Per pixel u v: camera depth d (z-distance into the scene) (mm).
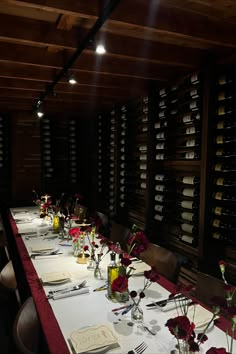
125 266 1550
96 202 5902
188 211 3418
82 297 1590
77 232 2307
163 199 3711
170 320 953
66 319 1366
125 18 1894
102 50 2037
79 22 2209
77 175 6195
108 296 1581
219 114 2770
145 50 2609
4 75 3203
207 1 1843
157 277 1391
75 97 4578
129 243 1714
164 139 3684
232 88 2783
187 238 3270
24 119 5562
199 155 3094
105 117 5496
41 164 5738
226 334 1152
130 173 4656
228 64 2766
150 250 2371
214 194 2875
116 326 1303
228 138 2740
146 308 1463
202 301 1698
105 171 5602
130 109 4562
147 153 3914
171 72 3348
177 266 2037
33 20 2207
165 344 1172
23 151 5594
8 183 5645
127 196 4789
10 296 1750
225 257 2943
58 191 6062
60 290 1648
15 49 2701
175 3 1946
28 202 5637
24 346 1079
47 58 2822
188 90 3322
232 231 2857
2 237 3350
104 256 2264
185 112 3387
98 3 1805
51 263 2137
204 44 2631
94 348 1126
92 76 3600
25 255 2340
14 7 2002
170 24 2043
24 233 3051
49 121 5789
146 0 1938
